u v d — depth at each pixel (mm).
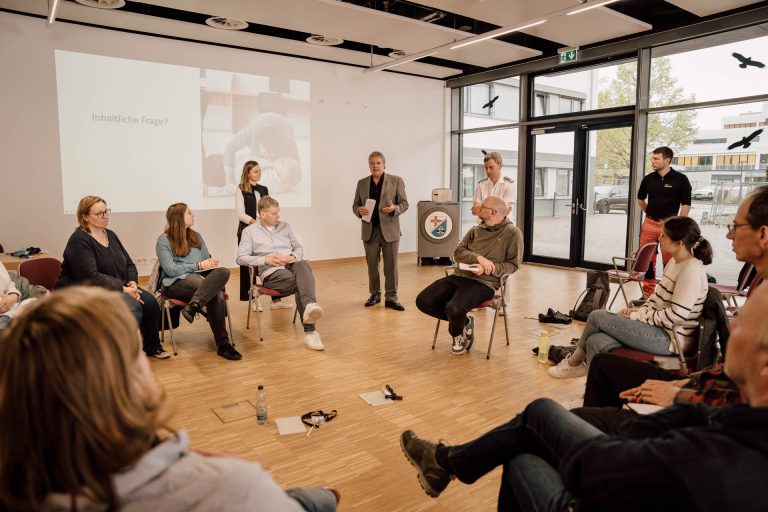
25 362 656
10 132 5695
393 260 5309
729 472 843
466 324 3875
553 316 4758
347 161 8312
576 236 7734
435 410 2926
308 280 4055
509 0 5168
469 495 2107
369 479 2221
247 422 2766
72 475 648
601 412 1745
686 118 6367
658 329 2635
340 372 3523
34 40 5734
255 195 5652
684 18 5961
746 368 1019
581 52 7008
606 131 7238
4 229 5762
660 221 5547
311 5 5270
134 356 738
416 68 8422
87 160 6156
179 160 6766
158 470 705
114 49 6211
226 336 3850
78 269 3404
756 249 1781
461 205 9711
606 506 984
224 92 7043
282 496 769
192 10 5414
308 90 7785
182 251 3934
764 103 5699
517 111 8289
